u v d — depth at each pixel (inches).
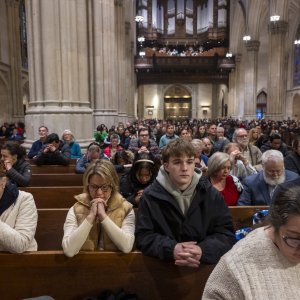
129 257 86.7
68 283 87.1
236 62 1291.8
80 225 86.3
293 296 46.1
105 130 410.6
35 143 256.4
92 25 464.4
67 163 223.9
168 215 85.6
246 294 46.9
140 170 134.0
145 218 86.4
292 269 47.6
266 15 1169.4
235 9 1295.5
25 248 87.7
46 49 278.5
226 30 1405.0
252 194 140.9
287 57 1327.5
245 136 210.5
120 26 674.2
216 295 50.3
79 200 95.2
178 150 82.3
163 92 1562.5
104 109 474.9
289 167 174.1
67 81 286.8
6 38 721.6
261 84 1446.9
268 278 47.2
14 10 736.3
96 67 469.4
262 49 1424.7
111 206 93.4
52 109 279.9
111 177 93.0
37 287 87.1
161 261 86.5
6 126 613.0
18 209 91.7
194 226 84.9
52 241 126.3
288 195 46.4
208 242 82.4
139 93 1557.6
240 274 48.4
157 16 1439.5
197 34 1472.7
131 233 90.4
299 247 45.1
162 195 85.2
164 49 1475.1
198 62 1266.0
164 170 87.4
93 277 87.1
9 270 86.5
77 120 291.1
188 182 84.3
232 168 172.2
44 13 275.1
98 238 93.6
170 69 1272.1
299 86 1252.5
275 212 46.7
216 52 1385.3
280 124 805.2
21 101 765.9
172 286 87.0
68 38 284.7
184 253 78.4
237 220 129.0
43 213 126.3
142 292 87.5
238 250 50.7
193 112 1569.9
